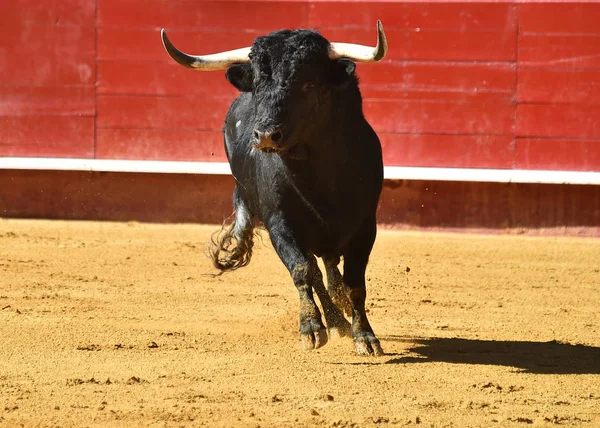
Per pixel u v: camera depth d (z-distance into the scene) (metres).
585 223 31.22
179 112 32.94
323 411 12.28
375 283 22.97
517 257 27.25
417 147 32.16
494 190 31.52
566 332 17.89
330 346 16.11
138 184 32.62
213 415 12.05
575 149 31.73
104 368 14.45
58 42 33.19
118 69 33.06
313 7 32.34
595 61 31.61
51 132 33.25
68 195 32.69
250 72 14.68
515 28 31.83
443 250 28.12
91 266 24.36
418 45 32.06
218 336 16.86
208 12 32.75
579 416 12.25
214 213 32.50
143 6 32.94
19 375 13.98
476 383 13.75
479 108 31.97
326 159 14.53
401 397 12.96
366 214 15.43
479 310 20.00
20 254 25.75
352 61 14.07
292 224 15.06
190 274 23.69
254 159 15.94
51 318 18.09
